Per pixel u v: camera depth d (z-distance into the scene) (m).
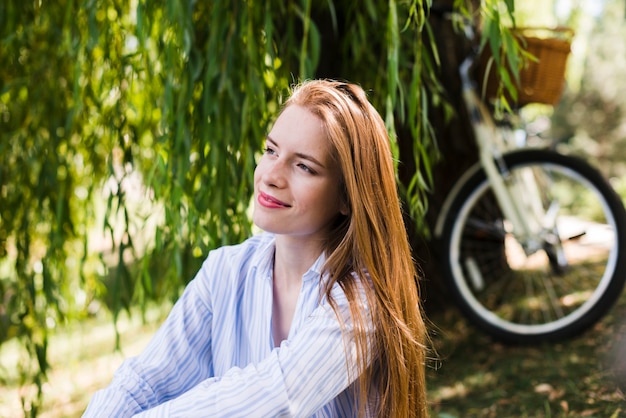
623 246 2.65
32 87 2.62
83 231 2.96
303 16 2.08
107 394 1.40
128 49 2.62
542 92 2.62
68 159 2.72
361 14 2.39
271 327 1.42
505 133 2.89
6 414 3.20
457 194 2.85
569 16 3.90
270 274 1.45
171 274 2.35
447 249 2.87
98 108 2.43
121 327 4.16
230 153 2.14
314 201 1.32
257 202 1.35
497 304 3.12
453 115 2.95
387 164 1.33
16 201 2.70
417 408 1.37
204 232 2.16
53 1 2.57
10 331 2.99
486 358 2.78
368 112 1.33
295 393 1.24
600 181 2.67
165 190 2.18
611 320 2.88
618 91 7.43
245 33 2.11
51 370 2.76
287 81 2.22
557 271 2.90
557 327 2.75
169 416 1.22
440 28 2.88
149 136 2.75
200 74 2.16
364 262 1.30
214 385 1.25
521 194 2.80
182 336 1.48
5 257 2.82
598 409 2.34
